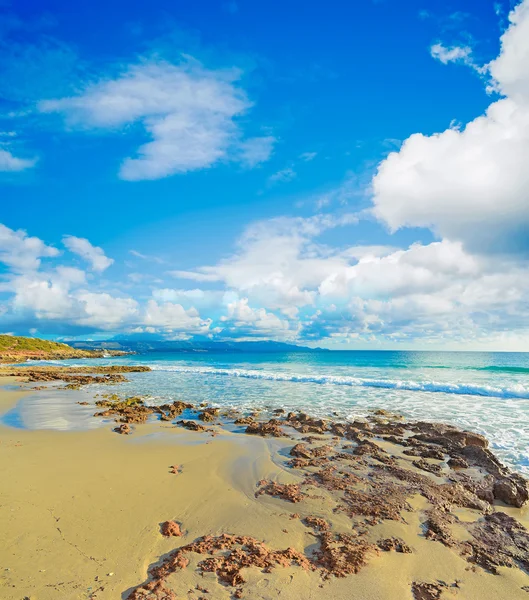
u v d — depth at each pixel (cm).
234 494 895
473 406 2070
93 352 12362
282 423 1698
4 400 2408
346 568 593
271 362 7250
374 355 11419
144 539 675
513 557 643
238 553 625
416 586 560
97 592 524
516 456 1210
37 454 1177
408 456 1214
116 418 1806
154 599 507
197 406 2191
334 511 805
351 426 1623
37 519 734
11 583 535
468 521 776
